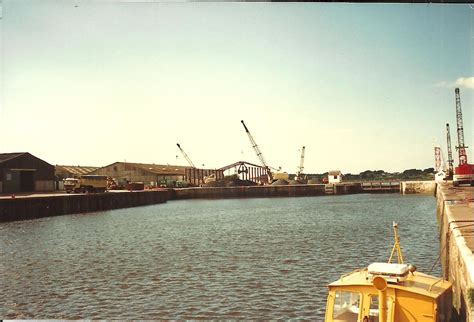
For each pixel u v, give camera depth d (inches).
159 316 776.9
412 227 1897.1
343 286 452.4
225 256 1300.4
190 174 5743.1
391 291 439.8
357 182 5428.2
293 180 5949.8
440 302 442.0
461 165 2177.7
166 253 1387.8
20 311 818.2
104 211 3024.1
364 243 1472.7
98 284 994.7
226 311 791.1
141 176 4906.5
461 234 631.2
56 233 1883.6
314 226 2027.6
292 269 1090.1
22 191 3038.9
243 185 5625.0
